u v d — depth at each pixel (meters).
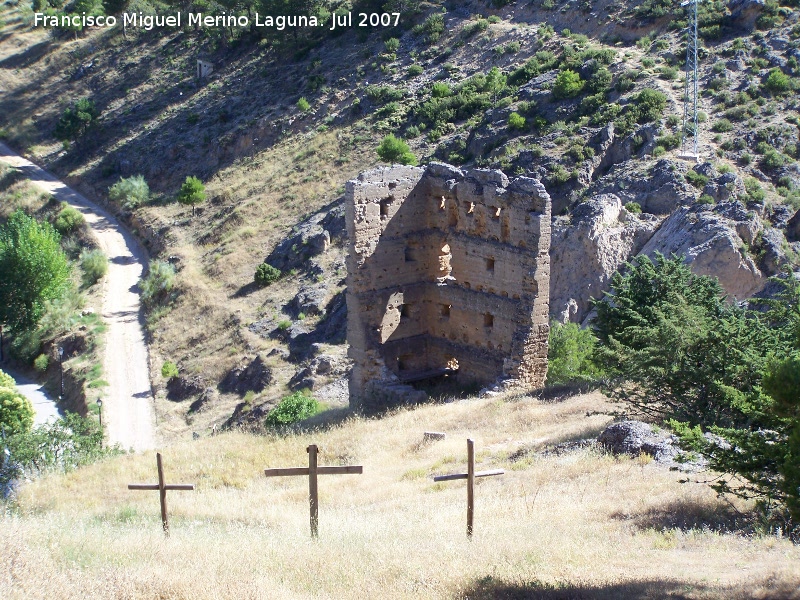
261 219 99.75
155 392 80.62
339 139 105.25
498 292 54.75
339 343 76.12
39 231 99.06
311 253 89.31
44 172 131.38
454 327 57.47
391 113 105.12
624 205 73.06
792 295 42.38
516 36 106.12
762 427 33.81
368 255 56.22
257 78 126.19
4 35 167.88
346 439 47.62
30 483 45.59
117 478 44.97
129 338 90.94
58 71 152.12
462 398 54.88
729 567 24.78
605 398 46.88
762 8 92.56
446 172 56.59
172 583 24.50
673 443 32.03
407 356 58.66
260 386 74.81
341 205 92.88
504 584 24.12
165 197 114.94
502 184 54.09
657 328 42.22
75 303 98.56
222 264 94.50
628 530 28.61
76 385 84.06
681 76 86.81
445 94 101.62
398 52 115.38
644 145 78.81
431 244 58.03
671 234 69.00
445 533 28.95
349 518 32.59
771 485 26.25
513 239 53.47
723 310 46.47
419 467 41.28
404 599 23.64
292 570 25.94
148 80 139.38
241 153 114.38
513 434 44.25
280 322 82.19
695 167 74.06
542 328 53.31
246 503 37.97
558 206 76.69
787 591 21.97
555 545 27.17
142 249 108.56
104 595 23.81
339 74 116.62
